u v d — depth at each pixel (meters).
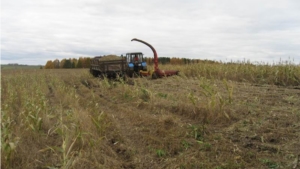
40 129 5.75
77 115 6.23
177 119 6.61
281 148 4.62
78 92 12.87
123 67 16.38
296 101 7.58
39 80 17.64
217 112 6.46
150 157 4.62
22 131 5.48
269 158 4.30
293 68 11.65
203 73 15.23
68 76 23.39
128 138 5.58
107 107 8.82
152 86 12.02
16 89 12.60
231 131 5.58
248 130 5.54
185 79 14.06
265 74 12.54
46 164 4.29
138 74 16.91
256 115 6.43
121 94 10.66
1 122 5.14
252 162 4.17
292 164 4.01
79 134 4.87
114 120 6.81
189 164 4.19
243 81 12.77
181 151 4.81
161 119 6.46
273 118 6.10
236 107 7.02
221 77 14.04
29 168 4.19
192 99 6.81
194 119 6.67
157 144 5.10
